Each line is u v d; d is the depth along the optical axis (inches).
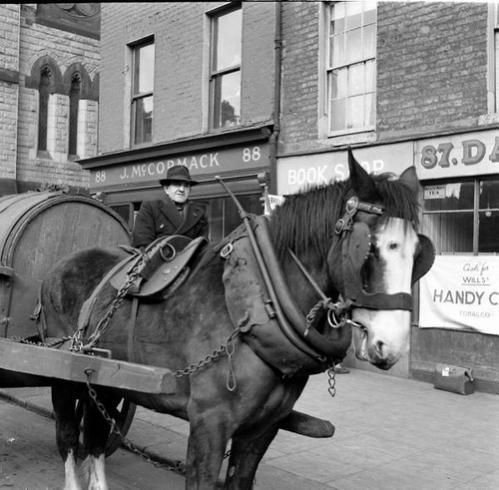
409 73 343.3
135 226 169.5
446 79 327.3
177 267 137.6
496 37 311.9
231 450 136.3
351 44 379.2
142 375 121.4
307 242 119.2
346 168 362.9
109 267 165.9
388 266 103.4
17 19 627.8
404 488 184.4
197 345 125.6
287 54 402.3
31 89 652.7
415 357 342.6
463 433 240.7
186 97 469.1
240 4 440.8
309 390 310.3
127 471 204.4
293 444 225.8
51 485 189.0
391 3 350.9
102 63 556.4
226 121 451.5
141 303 142.0
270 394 119.8
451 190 332.8
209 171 443.5
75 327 161.8
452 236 333.7
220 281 129.3
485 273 312.8
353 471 198.5
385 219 105.5
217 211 444.5
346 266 107.9
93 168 555.8
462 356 323.3
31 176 655.1
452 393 309.6
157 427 247.1
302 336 113.4
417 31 339.9
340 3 383.9
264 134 398.3
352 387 319.6
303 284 118.9
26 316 176.9
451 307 326.3
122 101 530.0
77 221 189.3
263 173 401.7
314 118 386.9
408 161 339.3
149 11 502.3
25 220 177.2
